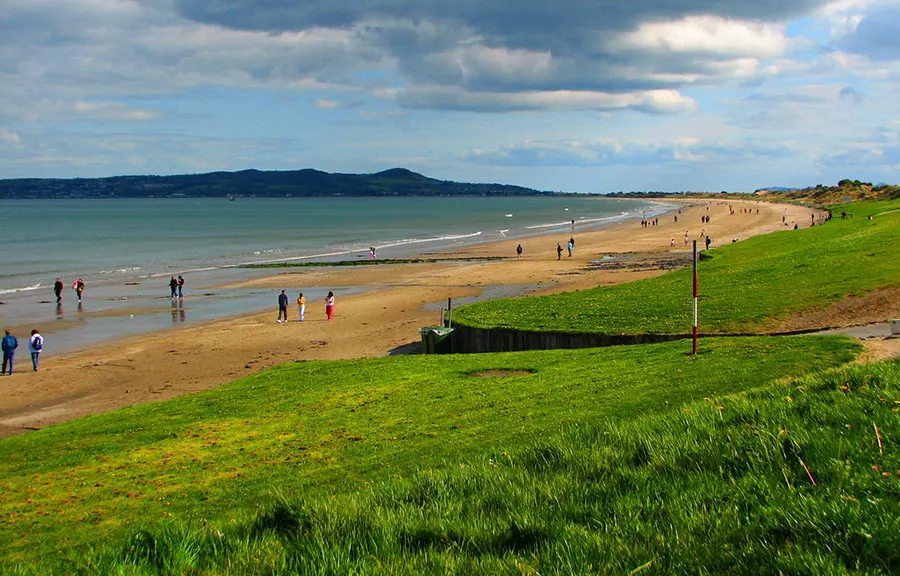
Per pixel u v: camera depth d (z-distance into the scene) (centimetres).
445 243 10819
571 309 3466
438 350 3312
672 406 1581
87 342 4066
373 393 2162
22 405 2852
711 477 741
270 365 3434
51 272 7425
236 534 725
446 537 663
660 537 611
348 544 650
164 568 643
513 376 2258
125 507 1359
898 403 884
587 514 698
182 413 2162
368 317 4631
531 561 599
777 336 2364
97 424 2111
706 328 2766
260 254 9306
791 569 536
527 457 911
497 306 3794
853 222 7112
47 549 1155
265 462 1573
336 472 1423
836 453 743
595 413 1597
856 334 2294
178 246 10719
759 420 878
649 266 6825
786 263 4022
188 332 4294
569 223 16650
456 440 1539
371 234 13362
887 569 527
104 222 17712
